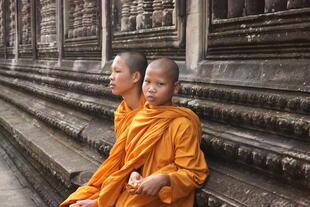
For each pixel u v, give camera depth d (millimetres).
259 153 1618
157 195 1707
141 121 1793
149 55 2844
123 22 3264
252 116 1738
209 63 2197
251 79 1882
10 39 7070
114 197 1801
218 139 1846
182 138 1686
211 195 1677
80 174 2643
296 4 1691
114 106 2967
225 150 1790
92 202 1876
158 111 1758
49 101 4504
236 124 1871
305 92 1602
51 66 4828
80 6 4168
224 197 1640
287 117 1592
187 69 2373
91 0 3830
